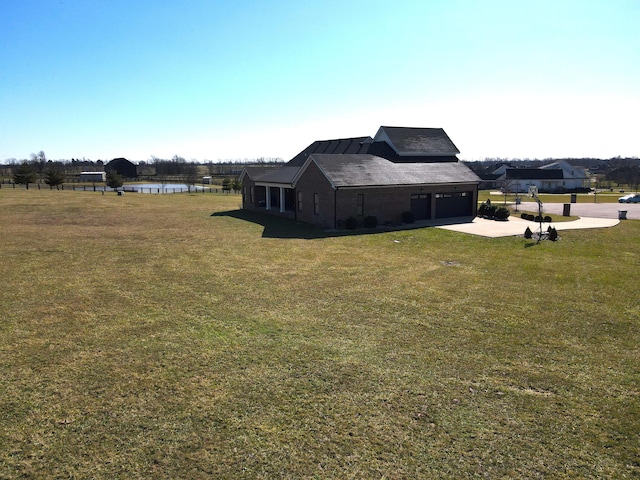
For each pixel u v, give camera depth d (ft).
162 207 132.26
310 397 25.08
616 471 19.20
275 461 19.79
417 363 29.27
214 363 29.22
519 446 20.86
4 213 108.06
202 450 20.52
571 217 111.04
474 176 108.78
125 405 24.25
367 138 128.67
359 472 19.11
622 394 25.55
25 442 21.07
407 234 81.82
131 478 18.71
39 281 49.14
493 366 28.96
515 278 50.75
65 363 29.27
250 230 87.86
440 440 21.29
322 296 43.68
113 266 56.34
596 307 40.60
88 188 217.15
